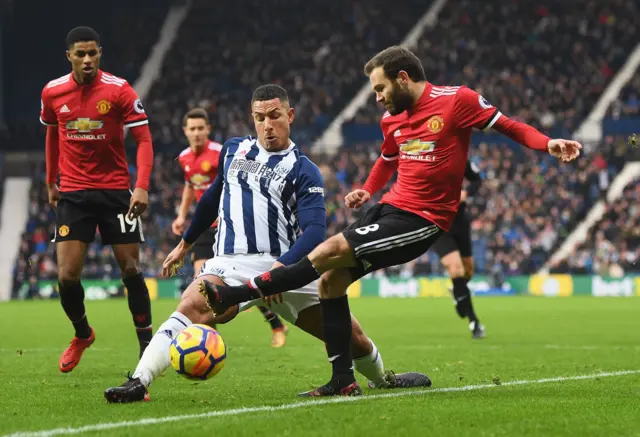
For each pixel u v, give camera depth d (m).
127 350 15.73
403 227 8.27
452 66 57.03
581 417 7.04
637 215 47.66
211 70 57.59
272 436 6.19
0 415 7.35
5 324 24.05
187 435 6.22
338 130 53.22
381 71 8.36
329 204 47.75
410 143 8.45
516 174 49.47
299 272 8.01
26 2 56.31
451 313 28.47
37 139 52.16
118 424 6.74
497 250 45.75
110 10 59.28
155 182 49.75
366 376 9.10
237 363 12.95
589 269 45.50
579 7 59.81
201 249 15.45
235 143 9.18
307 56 57.84
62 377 10.99
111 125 10.88
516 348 15.68
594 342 17.11
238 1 60.78
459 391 8.90
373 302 36.62
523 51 57.69
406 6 60.62
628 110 52.59
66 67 56.94
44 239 47.28
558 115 53.50
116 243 11.22
